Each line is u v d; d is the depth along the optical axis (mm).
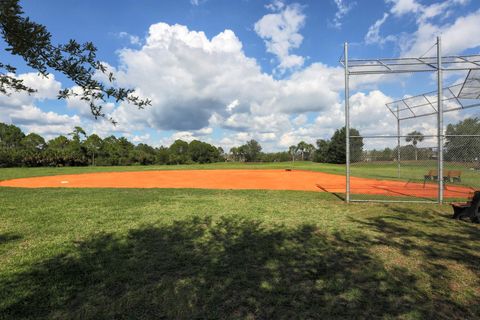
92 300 3285
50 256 4582
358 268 4125
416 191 12109
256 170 28828
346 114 9312
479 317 2982
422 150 17016
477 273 3979
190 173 24703
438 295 3396
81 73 2143
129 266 4191
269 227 6254
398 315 2996
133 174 23672
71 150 42375
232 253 4711
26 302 3234
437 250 4855
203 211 7867
